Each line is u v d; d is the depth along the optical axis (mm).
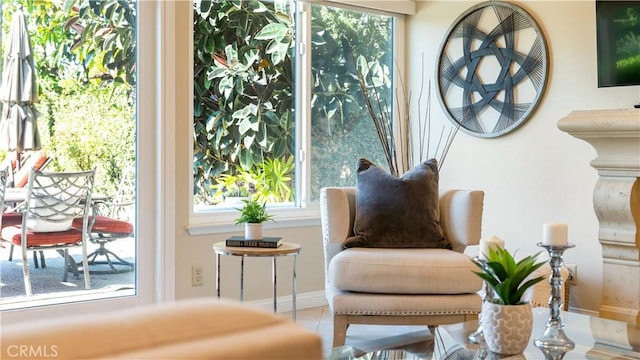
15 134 3430
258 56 4301
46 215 3527
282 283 4312
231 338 650
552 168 4125
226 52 4156
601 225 3643
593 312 3934
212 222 4016
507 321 2066
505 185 4387
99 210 3693
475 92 4539
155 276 3838
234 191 4203
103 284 3705
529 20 4215
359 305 2951
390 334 3732
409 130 5012
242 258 3461
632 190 3453
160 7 3770
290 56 4461
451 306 2949
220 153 4133
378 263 2971
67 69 3584
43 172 3514
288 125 4461
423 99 4902
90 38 3652
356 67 4801
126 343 607
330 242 3332
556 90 4105
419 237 3322
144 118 3811
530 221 4250
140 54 3797
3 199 3395
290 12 4449
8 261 3414
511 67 4324
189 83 3906
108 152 3721
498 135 4391
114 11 3723
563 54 4070
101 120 3693
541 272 3504
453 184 4707
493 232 4461
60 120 3566
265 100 4344
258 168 4312
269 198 4363
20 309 3422
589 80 3947
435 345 2338
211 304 701
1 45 3391
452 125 4691
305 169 4508
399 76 5016
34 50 3482
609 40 3709
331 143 4676
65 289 3584
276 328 688
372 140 4922
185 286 3893
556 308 2273
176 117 3844
